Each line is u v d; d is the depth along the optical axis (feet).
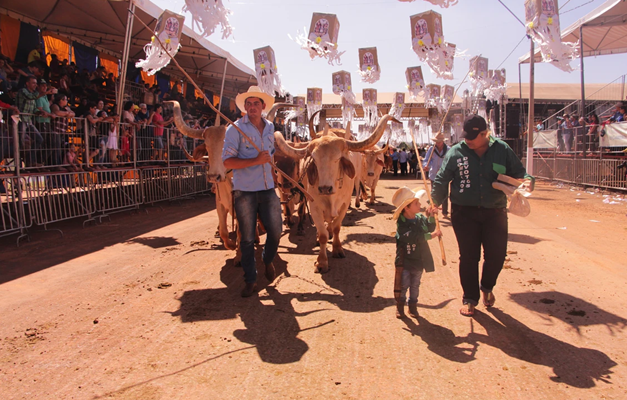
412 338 12.32
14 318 13.94
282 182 23.85
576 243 24.27
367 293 16.25
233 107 78.07
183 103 53.83
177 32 30.96
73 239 26.17
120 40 46.11
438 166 31.86
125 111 36.91
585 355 11.26
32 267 19.95
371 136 18.28
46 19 40.65
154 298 15.83
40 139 28.19
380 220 33.27
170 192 42.52
